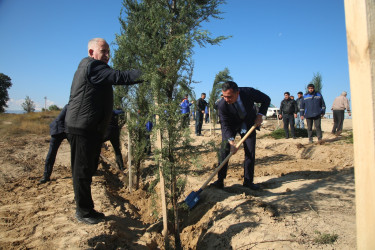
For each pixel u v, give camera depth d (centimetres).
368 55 133
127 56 384
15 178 609
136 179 571
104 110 320
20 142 998
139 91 483
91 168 331
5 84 6381
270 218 329
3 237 309
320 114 911
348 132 1070
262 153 883
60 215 373
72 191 499
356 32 139
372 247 136
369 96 134
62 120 566
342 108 1037
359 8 136
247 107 443
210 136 1198
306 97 931
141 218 440
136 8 419
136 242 329
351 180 468
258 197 421
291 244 269
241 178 564
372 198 135
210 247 313
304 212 340
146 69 303
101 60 320
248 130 465
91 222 338
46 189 515
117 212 404
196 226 392
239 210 362
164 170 312
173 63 297
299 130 1191
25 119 1919
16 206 419
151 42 312
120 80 297
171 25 319
